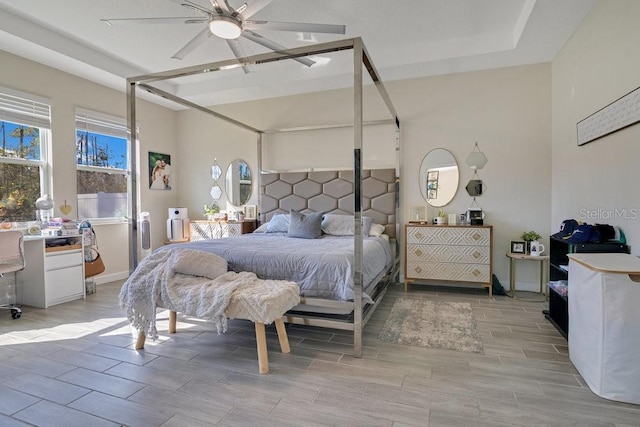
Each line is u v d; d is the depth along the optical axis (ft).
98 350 8.35
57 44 11.76
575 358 7.22
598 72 9.25
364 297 8.38
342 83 15.25
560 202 12.30
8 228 11.60
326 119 16.43
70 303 12.30
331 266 8.56
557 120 12.51
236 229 16.55
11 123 12.16
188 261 8.57
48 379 6.97
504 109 13.71
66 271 12.42
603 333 6.08
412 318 10.50
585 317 6.65
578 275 6.98
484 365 7.43
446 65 13.39
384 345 8.54
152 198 17.85
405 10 10.50
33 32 11.06
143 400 6.20
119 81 14.65
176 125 19.44
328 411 5.82
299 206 16.63
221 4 7.90
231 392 6.45
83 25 11.23
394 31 11.83
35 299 11.90
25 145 12.59
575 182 10.93
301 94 16.81
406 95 14.99
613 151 8.58
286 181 16.88
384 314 10.91
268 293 7.55
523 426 5.39
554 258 10.12
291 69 14.93
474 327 9.69
